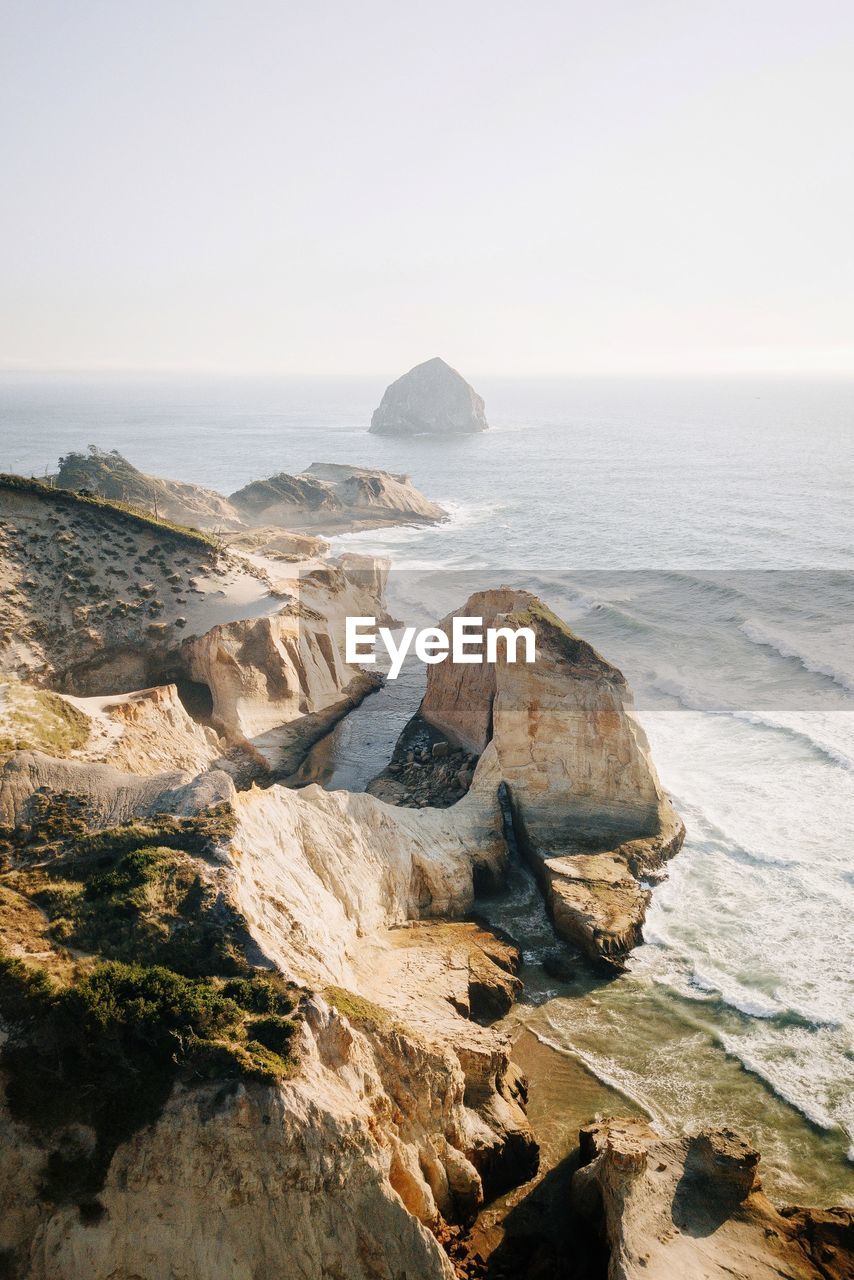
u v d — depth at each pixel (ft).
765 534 354.13
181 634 176.55
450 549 355.56
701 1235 72.38
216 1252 62.69
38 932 78.43
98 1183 64.18
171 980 73.61
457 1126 79.92
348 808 115.96
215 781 101.45
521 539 370.73
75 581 179.63
